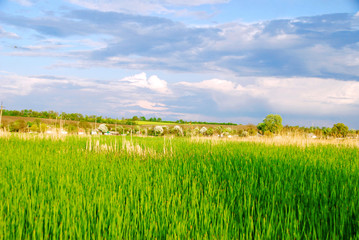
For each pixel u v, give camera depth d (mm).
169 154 10117
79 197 4391
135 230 3416
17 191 4766
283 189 5102
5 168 6812
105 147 11109
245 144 14773
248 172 6484
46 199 4441
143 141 16641
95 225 3533
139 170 7117
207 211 3980
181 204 4285
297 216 4051
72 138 16797
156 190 4898
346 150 12469
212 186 5402
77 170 6609
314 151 11703
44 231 3463
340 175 6219
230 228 3510
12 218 3619
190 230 3410
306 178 6027
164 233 3402
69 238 3279
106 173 6691
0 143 12641
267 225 3531
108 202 4219
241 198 4566
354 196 4590
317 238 3402
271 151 10953
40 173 6309
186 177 6023
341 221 3652
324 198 4535
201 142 15750
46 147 11945
